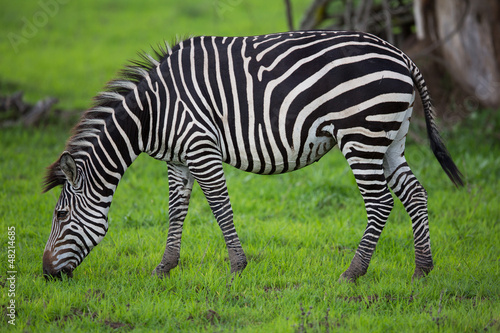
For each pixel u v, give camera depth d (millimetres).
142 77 13789
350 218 19016
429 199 20562
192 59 13516
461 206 19828
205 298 13195
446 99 29469
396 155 14078
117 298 12961
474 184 21656
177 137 13344
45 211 19312
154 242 16938
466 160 23734
